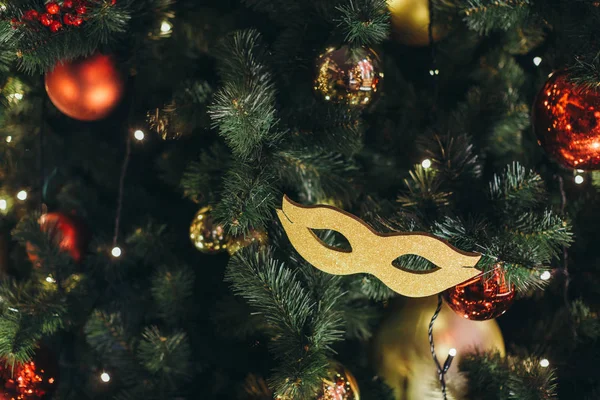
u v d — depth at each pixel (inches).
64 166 47.1
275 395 37.7
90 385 44.1
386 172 43.9
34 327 39.8
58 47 38.1
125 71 40.5
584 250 44.1
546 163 44.7
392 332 41.3
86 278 43.1
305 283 39.5
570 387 42.5
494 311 38.0
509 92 43.3
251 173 37.8
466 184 40.0
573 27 38.8
